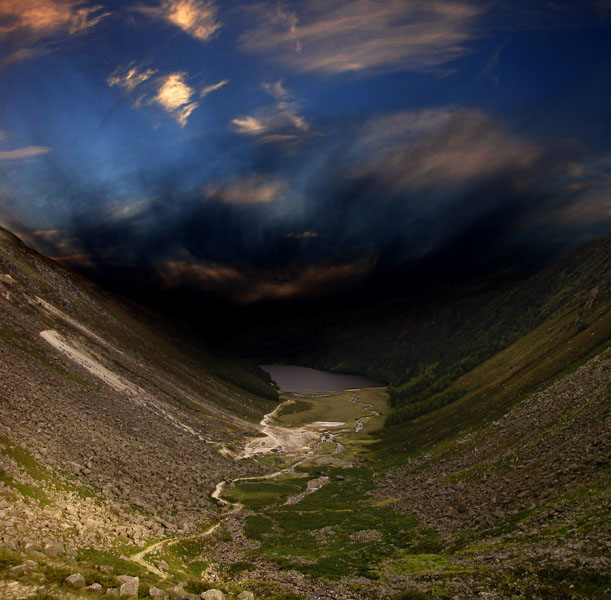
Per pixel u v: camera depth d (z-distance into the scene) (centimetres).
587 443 8212
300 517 9912
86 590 3316
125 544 5381
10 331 15088
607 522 5300
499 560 5622
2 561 3488
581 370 13025
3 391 9212
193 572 5638
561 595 4284
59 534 4644
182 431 16050
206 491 10688
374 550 7481
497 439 12206
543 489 7556
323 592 5544
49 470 6550
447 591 5081
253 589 5450
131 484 8088
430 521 8688
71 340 18800
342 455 19688
